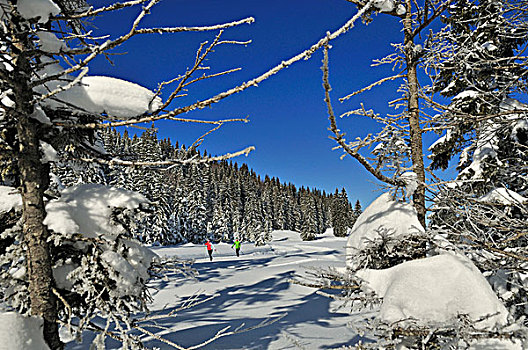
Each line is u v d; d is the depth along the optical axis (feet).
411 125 12.97
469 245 11.14
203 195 212.64
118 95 8.24
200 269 55.01
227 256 90.94
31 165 8.21
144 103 8.44
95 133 11.71
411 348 8.55
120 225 9.36
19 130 8.10
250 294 34.68
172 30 6.22
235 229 232.12
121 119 8.48
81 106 8.27
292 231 304.30
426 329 7.92
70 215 8.79
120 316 8.83
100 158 9.68
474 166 22.39
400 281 9.02
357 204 286.25
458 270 8.85
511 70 14.70
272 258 69.41
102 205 9.43
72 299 9.21
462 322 7.86
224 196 248.52
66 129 9.91
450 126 12.56
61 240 8.50
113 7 6.88
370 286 10.09
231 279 43.96
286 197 340.18
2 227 9.08
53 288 8.24
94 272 8.58
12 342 6.95
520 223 11.23
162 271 10.17
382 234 10.81
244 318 25.89
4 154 7.88
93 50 6.53
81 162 10.99
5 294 8.48
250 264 59.82
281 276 42.68
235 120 7.42
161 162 7.97
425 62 13.12
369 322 8.61
